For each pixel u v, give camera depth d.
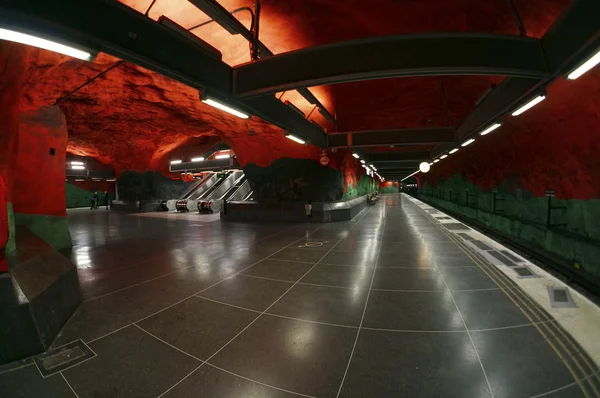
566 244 8.90
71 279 4.17
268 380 2.56
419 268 5.78
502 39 3.51
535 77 3.67
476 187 19.59
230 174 29.20
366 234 10.20
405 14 4.54
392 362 2.75
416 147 20.14
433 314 3.71
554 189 9.94
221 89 4.04
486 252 6.62
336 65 3.67
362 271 5.73
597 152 7.41
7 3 2.05
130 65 6.37
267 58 3.97
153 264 6.65
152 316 3.87
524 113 8.56
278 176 15.09
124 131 14.45
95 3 2.56
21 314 2.94
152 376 2.64
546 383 2.38
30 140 7.57
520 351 2.83
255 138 13.69
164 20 3.21
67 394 2.42
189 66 3.52
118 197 27.58
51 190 8.19
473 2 4.21
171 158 25.03
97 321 3.73
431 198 38.12
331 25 4.85
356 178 21.11
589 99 6.15
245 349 3.05
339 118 10.75
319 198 14.98
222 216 17.58
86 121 11.94
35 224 7.79
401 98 8.57
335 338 3.23
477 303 3.98
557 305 3.69
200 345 3.14
